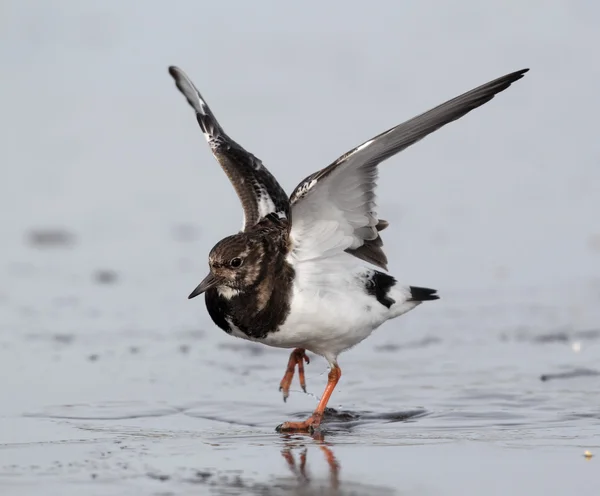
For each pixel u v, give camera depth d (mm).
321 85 23188
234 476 7445
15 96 22609
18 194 18609
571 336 11859
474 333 12117
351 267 9633
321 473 7512
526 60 24141
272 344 9727
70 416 9289
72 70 23703
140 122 21609
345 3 26766
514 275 14555
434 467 7609
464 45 24875
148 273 15180
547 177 18953
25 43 24469
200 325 12828
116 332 12445
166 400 9867
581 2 26500
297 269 9391
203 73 23609
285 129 20844
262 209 10141
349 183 9250
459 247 15875
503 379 10320
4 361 11195
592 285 14000
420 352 11469
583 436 8406
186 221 17453
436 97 22438
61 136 20969
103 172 19516
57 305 13648
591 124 21250
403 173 19406
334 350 9758
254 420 9289
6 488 7105
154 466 7707
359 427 8961
